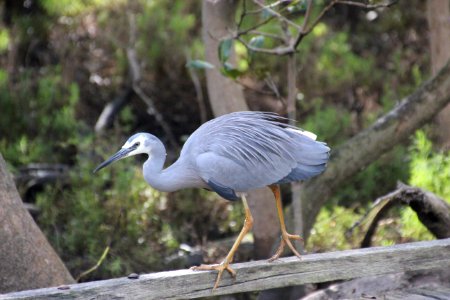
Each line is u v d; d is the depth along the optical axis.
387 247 7.92
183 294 7.05
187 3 20.00
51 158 16.05
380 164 14.85
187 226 14.34
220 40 10.21
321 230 12.79
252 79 18.56
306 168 7.67
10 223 9.05
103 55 19.52
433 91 11.51
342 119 16.88
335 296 9.76
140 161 17.59
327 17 22.34
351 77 18.62
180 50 18.66
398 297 8.62
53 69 18.72
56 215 13.30
